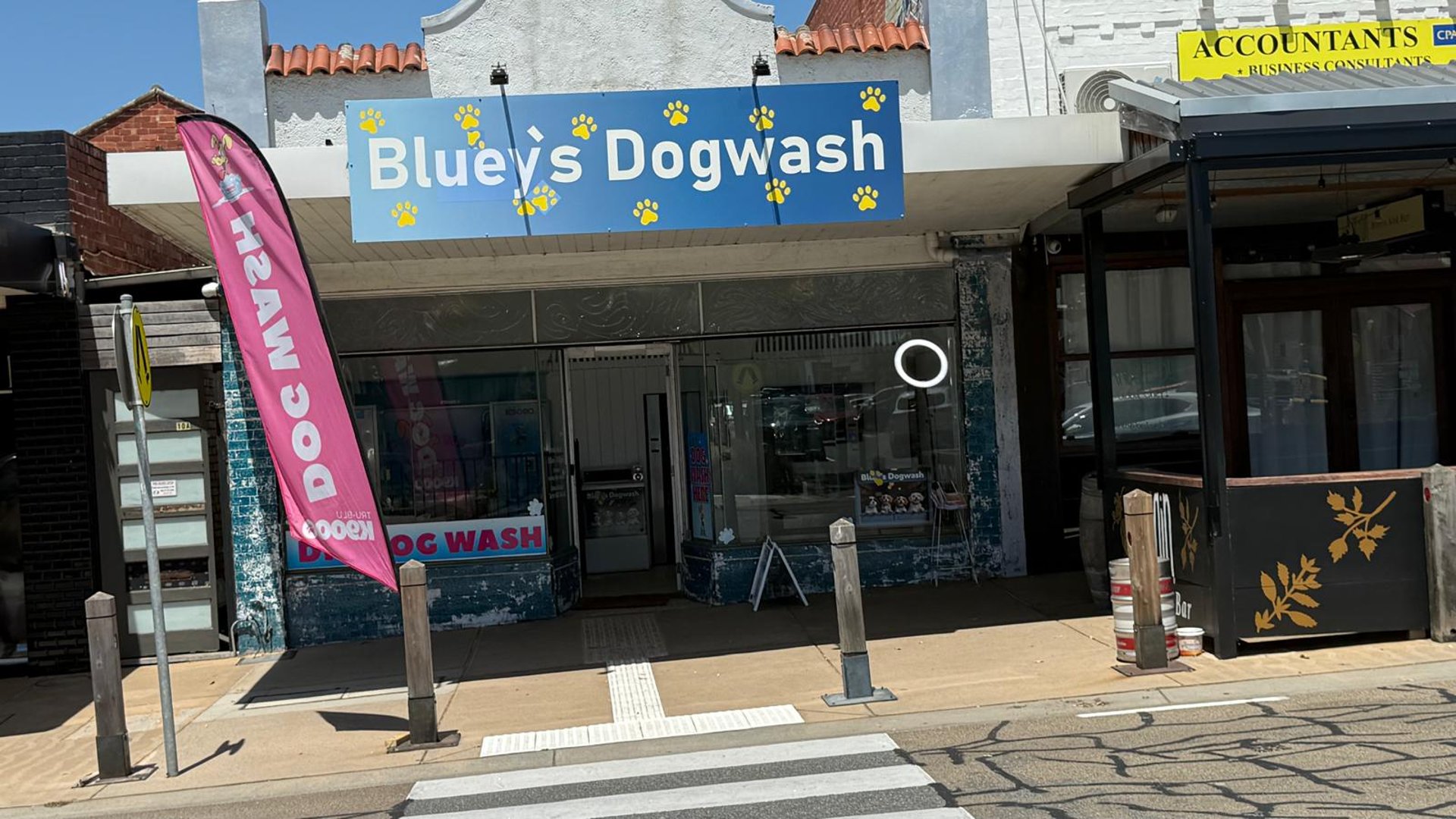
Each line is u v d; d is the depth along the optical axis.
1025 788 5.80
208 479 10.55
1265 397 11.75
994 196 9.78
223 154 7.91
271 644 10.65
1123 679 7.86
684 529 11.70
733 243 10.84
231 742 7.88
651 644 9.87
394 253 10.23
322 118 10.49
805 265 11.07
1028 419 11.35
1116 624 8.25
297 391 7.98
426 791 6.52
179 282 10.63
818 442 11.32
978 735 6.87
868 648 9.23
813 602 10.99
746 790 6.09
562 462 11.45
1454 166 9.12
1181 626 8.66
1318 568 8.20
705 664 9.13
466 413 11.00
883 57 10.92
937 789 5.87
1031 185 9.45
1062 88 10.94
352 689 9.09
